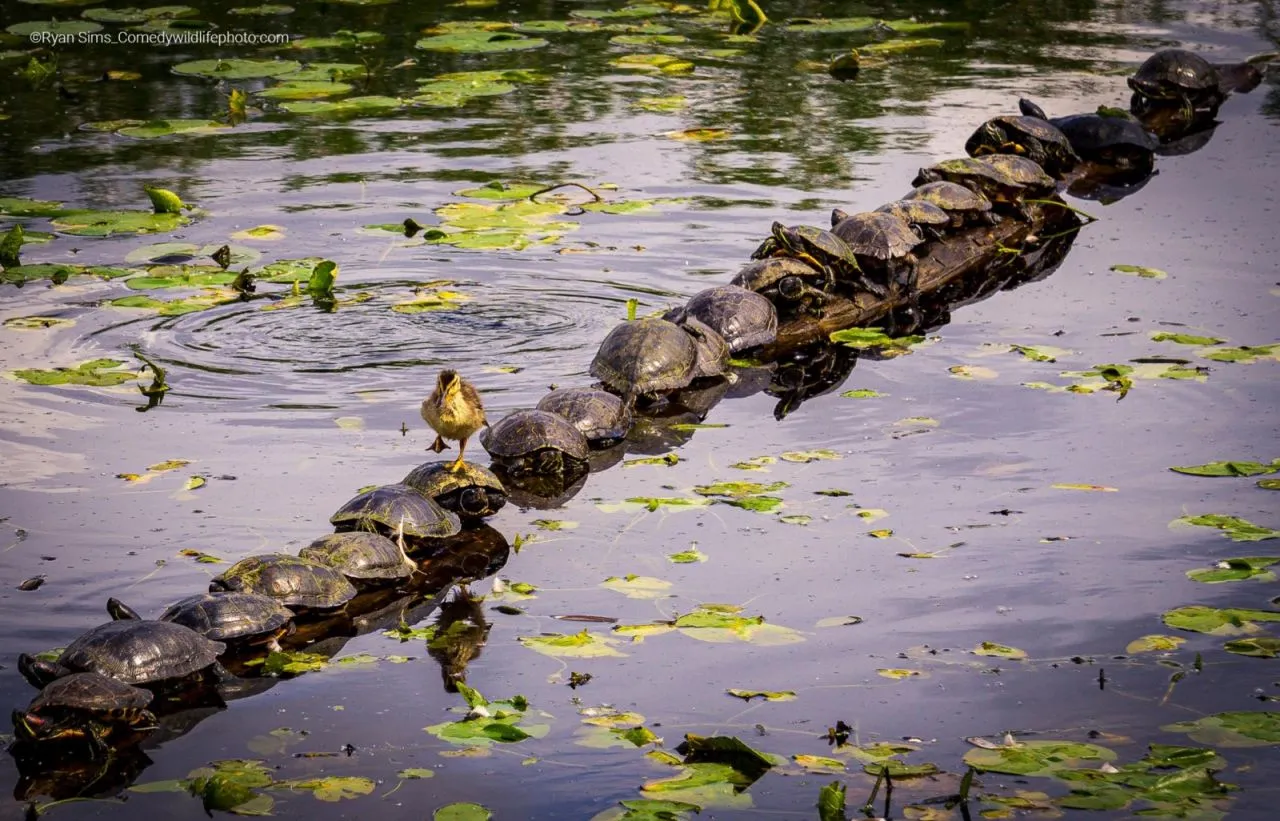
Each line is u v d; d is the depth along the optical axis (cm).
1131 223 2688
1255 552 1468
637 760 1131
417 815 1062
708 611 1367
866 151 3005
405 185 2773
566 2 4553
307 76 3597
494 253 2417
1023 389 1933
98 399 1847
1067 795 1069
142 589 1395
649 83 3591
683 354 1981
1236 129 3303
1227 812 1048
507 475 1720
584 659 1291
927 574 1440
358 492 1619
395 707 1220
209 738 1174
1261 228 2616
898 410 1881
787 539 1522
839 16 4378
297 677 1275
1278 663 1265
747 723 1187
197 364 1969
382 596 1433
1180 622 1329
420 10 4397
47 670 1227
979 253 2559
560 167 2895
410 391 1902
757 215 2609
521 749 1148
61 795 1096
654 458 1762
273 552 1471
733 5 4225
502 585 1438
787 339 2192
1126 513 1565
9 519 1532
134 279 2241
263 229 2498
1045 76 3653
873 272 2441
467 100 3434
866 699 1220
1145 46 3975
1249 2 4553
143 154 2964
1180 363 1992
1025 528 1536
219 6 4428
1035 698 1218
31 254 2364
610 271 2348
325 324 2116
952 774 1106
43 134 3098
